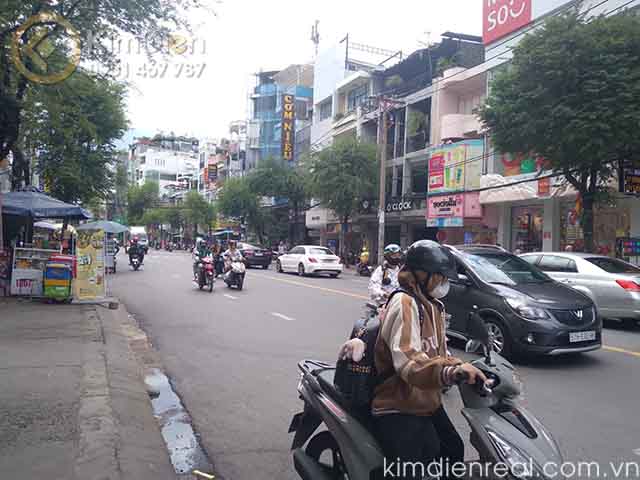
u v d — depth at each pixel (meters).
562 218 20.64
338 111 38.91
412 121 29.83
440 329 2.79
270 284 19.23
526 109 14.60
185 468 4.06
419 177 30.16
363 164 29.61
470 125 25.28
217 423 5.02
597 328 7.38
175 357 7.65
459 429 4.74
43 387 5.26
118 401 5.05
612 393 5.97
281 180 38.72
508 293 7.44
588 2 18.33
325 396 3.13
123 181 27.02
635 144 13.12
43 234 28.36
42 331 8.26
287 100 44.72
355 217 33.81
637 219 17.61
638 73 13.03
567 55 13.72
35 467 3.50
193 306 12.95
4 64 10.55
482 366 2.61
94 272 12.09
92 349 7.05
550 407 5.47
